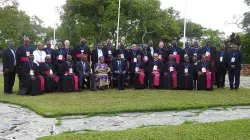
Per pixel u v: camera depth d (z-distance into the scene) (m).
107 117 7.38
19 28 41.03
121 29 33.59
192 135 5.67
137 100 9.55
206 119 7.23
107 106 8.45
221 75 13.27
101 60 12.81
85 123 6.78
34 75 11.17
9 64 11.35
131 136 5.58
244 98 10.12
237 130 6.05
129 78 13.23
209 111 8.20
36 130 6.20
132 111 8.00
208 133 5.82
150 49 13.75
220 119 7.24
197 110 8.34
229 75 12.90
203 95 10.78
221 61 13.04
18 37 38.34
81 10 34.81
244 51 26.50
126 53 13.42
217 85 13.41
